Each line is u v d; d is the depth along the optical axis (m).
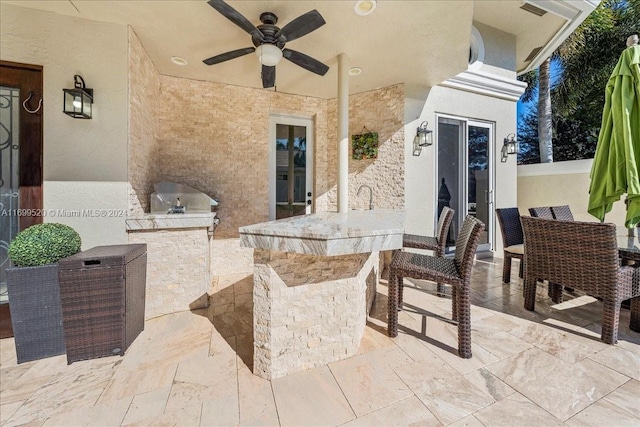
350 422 1.36
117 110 2.43
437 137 4.16
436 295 3.00
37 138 2.30
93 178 2.38
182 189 3.22
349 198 4.36
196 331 2.27
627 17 6.21
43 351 1.92
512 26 4.62
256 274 1.71
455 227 4.38
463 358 1.86
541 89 6.32
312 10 2.04
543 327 2.29
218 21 2.39
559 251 2.31
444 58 3.10
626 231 2.79
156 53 2.95
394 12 2.29
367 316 2.50
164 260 2.59
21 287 1.87
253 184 4.01
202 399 1.52
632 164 2.42
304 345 1.76
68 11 2.27
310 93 4.22
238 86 3.87
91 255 1.95
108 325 1.92
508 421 1.35
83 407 1.46
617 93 2.56
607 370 1.73
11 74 2.25
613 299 1.99
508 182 4.72
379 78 3.67
